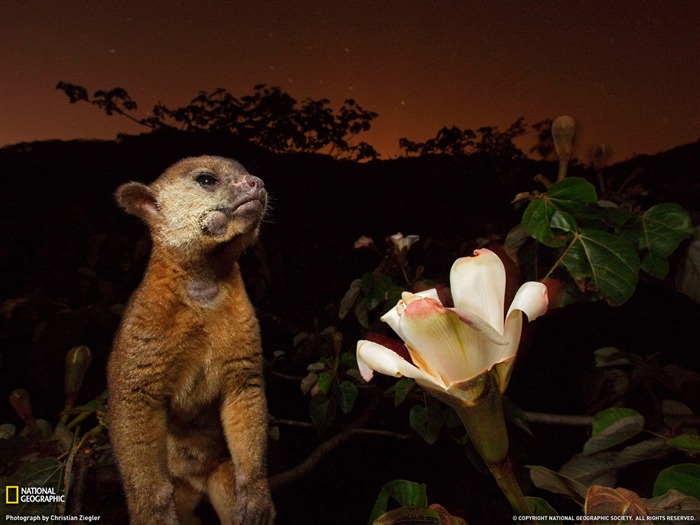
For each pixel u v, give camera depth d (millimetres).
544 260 374
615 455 298
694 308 571
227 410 381
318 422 441
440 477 641
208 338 371
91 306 530
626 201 383
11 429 435
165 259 372
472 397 125
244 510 353
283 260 867
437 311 122
